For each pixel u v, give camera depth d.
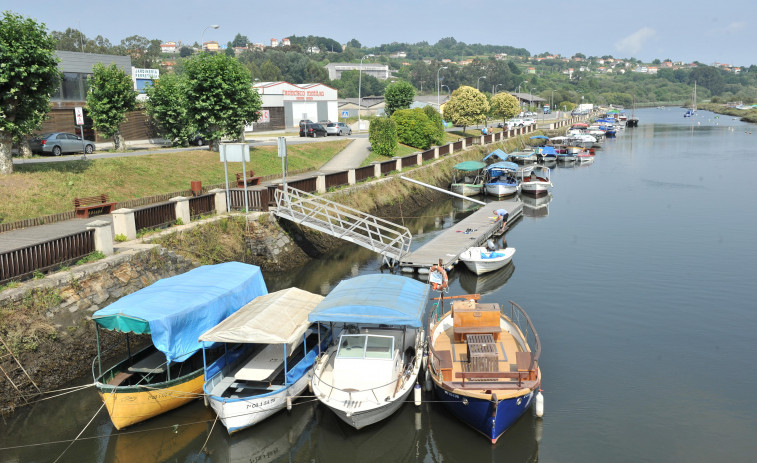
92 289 19.12
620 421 15.54
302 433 15.48
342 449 14.89
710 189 52.78
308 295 19.06
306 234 31.91
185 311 16.06
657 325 21.92
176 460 14.20
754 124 141.00
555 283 27.03
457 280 28.11
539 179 52.50
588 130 106.81
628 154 83.12
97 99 41.19
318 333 17.98
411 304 17.22
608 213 43.50
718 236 35.53
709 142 97.44
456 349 17.94
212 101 39.12
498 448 14.59
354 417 14.58
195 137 48.53
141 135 51.59
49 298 17.59
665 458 13.96
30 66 25.73
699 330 21.45
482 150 72.44
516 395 14.50
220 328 16.16
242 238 28.22
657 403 16.39
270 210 29.70
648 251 32.41
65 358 17.38
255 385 16.03
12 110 25.78
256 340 15.70
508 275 28.45
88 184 28.58
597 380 17.72
